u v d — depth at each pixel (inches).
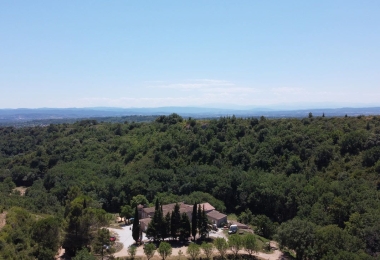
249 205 5078.7
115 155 6628.9
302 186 4704.7
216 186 5295.3
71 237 3294.8
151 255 3260.3
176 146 6289.4
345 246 3070.9
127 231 4192.9
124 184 5497.1
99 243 3238.2
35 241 3110.2
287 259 3403.1
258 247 3444.9
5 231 3048.7
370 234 3262.8
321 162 5132.9
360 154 4886.8
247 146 5930.1
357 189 4141.2
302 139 5565.9
